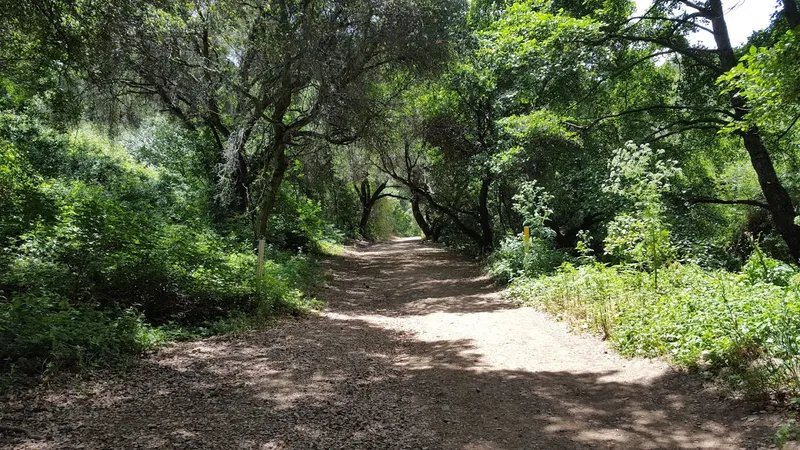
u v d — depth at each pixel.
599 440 4.15
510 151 17.36
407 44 14.66
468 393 5.42
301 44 13.32
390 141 18.45
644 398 5.04
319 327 9.09
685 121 15.91
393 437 4.23
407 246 37.50
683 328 6.17
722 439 3.94
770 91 8.46
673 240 12.23
